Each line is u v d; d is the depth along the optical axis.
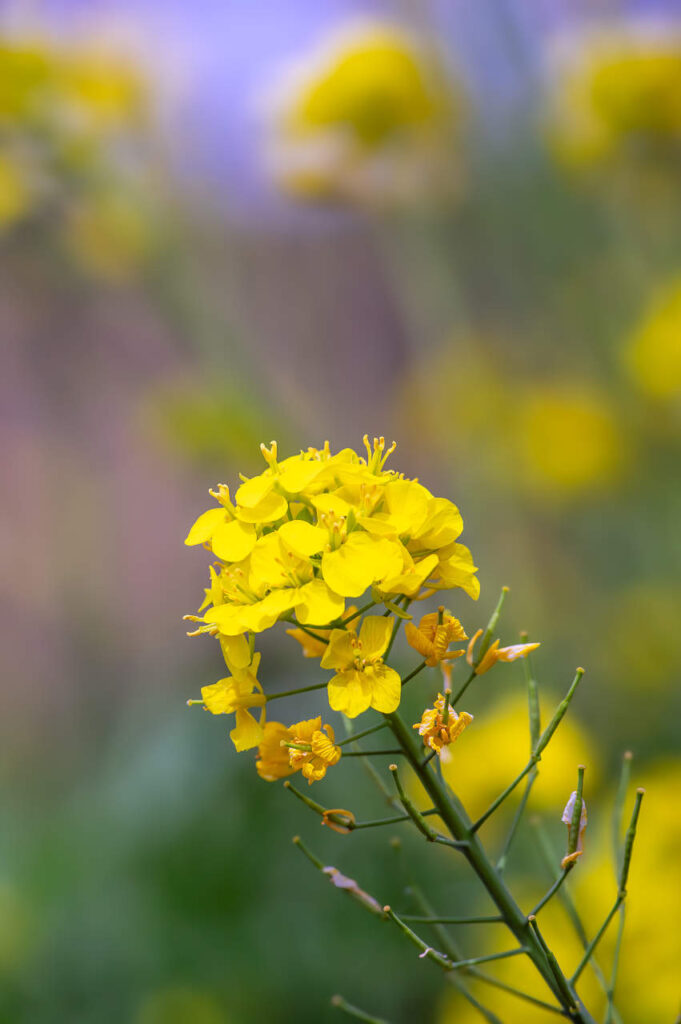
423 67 0.85
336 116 0.86
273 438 0.93
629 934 0.71
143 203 0.93
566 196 0.94
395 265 1.04
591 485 1.02
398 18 0.88
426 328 1.08
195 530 0.58
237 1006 0.96
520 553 1.07
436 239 0.98
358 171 0.91
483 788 0.78
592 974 0.71
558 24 0.90
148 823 1.11
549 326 1.02
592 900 0.73
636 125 0.86
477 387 1.04
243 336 0.95
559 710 0.57
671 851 0.73
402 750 0.58
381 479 0.58
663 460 1.01
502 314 1.03
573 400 1.00
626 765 0.63
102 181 0.92
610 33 0.84
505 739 0.78
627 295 0.97
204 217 0.95
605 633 1.03
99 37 0.93
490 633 0.58
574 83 0.86
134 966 1.02
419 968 0.93
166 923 1.03
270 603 0.57
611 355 0.99
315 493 0.58
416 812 0.57
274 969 0.97
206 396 0.93
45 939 1.05
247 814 1.07
